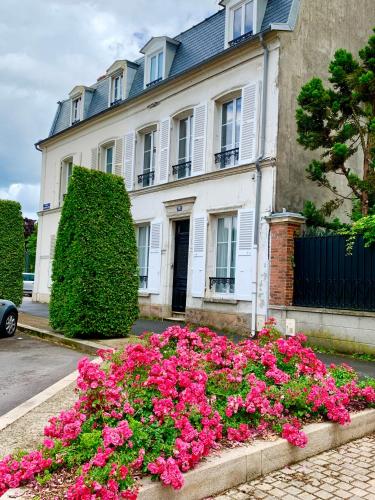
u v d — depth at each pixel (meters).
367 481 3.88
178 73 14.85
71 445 3.45
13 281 17.55
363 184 10.32
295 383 4.86
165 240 15.52
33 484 3.15
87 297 10.38
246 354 5.07
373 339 9.31
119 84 18.89
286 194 12.23
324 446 4.51
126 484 3.07
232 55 13.41
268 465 3.98
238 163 13.22
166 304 15.34
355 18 14.37
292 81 12.57
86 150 20.06
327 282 10.53
